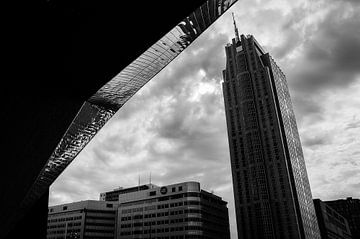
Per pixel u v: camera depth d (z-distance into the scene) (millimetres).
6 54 3801
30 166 4727
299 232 146250
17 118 4059
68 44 4031
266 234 149750
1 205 4852
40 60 4082
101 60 4395
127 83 5066
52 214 168500
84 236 151500
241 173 171625
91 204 159875
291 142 183625
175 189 143375
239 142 180250
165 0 3693
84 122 5441
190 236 130625
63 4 3490
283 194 156250
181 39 4484
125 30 4012
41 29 3756
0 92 3805
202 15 4156
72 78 4531
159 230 139625
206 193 146500
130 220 150500
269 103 180000
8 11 3467
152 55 4527
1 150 4051
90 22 3799
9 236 6789
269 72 194125
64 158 5688
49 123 4605
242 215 161250
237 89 194500
